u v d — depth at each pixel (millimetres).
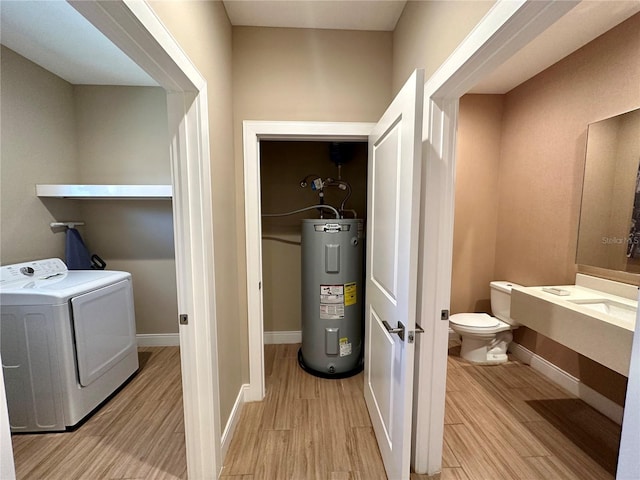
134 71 2322
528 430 1718
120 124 2609
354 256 2254
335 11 1665
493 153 2820
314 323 2293
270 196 2801
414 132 1065
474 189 2850
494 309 2693
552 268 2260
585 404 1961
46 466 1483
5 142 1990
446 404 1959
